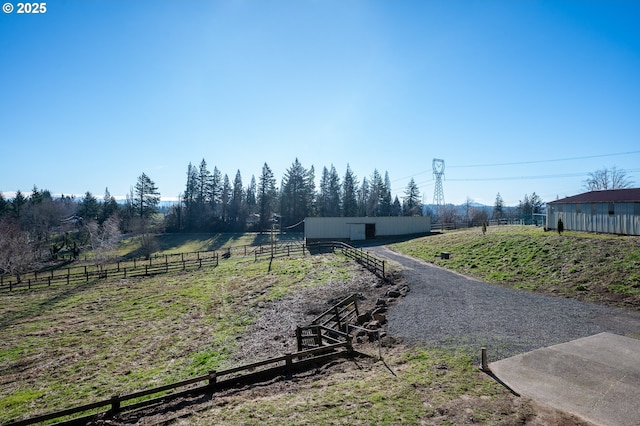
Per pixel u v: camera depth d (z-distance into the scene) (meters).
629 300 17.02
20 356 18.14
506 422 8.00
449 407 8.66
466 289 21.36
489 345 12.75
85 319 24.36
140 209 96.88
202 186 106.31
